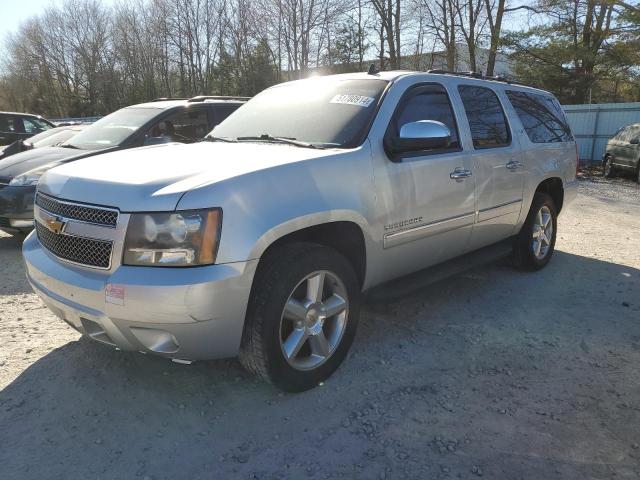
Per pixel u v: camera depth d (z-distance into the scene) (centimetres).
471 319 433
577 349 381
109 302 263
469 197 422
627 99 2688
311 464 258
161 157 323
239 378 335
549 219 564
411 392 320
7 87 6788
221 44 3947
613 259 626
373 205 339
